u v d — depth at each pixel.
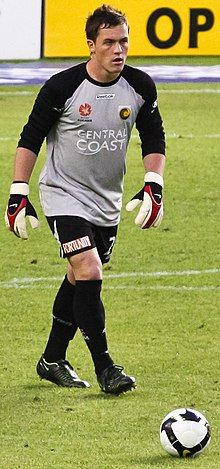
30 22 45.62
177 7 45.78
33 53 46.03
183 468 12.46
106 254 16.03
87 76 15.03
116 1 45.38
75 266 15.16
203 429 12.93
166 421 13.03
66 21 45.78
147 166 15.55
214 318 19.84
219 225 26.72
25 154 15.30
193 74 43.81
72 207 15.27
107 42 14.73
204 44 46.41
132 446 13.29
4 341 18.36
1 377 16.31
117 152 15.33
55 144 15.43
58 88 15.00
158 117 15.65
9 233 25.91
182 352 17.70
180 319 19.75
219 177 30.97
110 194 15.55
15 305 20.56
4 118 37.28
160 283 22.22
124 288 21.78
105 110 15.12
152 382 16.02
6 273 22.88
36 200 28.62
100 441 13.47
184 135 35.53
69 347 18.11
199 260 23.95
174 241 25.34
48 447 13.25
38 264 23.59
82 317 15.16
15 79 42.59
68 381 15.80
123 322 19.53
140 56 46.16
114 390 15.20
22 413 14.54
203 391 15.59
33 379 16.23
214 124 37.06
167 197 28.97
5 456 12.92
